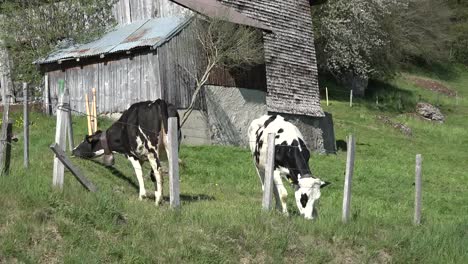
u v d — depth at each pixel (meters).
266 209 13.74
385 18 52.50
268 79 31.97
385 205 19.67
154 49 26.42
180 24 27.52
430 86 61.97
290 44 33.78
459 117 52.75
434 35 66.06
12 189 12.26
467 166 33.75
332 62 47.84
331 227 13.58
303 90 33.94
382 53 53.03
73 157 18.33
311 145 33.66
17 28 30.06
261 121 16.11
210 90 28.64
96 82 28.28
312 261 12.51
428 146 38.91
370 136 38.69
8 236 10.88
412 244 13.83
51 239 11.17
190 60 27.64
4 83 30.62
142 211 12.76
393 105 51.00
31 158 18.59
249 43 28.97
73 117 27.27
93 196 12.62
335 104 47.00
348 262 12.95
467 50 74.50
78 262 10.63
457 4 79.00
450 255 13.95
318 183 14.24
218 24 27.70
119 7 29.95
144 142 15.07
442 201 22.20
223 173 21.75
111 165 17.80
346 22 47.47
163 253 11.41
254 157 16.14
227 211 13.77
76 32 29.77
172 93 26.89
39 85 30.19
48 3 30.56
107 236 11.58
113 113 27.59
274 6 33.59
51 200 12.08
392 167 28.03
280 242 12.53
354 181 23.95
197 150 25.56
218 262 11.64
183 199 16.48
